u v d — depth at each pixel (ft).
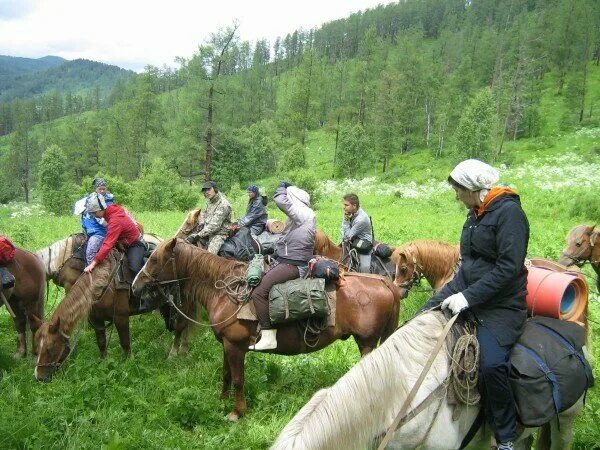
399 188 151.64
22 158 308.19
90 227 26.78
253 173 178.29
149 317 31.24
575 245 22.80
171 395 20.25
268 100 346.13
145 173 125.80
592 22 294.25
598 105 254.68
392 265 27.61
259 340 18.70
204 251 20.63
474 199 11.85
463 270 12.33
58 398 19.12
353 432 10.12
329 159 245.04
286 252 18.89
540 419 11.34
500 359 11.29
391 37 491.72
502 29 390.01
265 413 19.74
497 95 236.02
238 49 126.82
